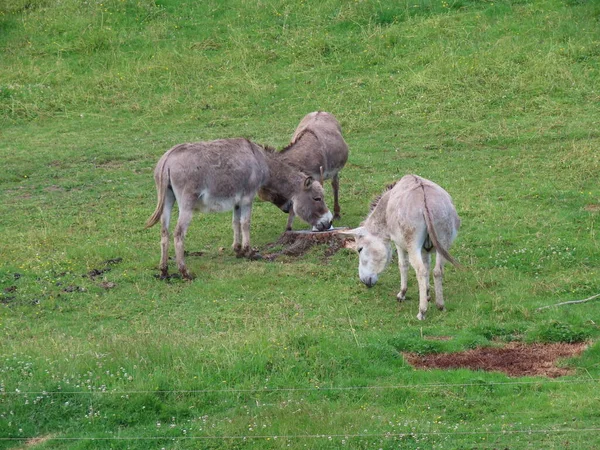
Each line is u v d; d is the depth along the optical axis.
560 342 25.23
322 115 38.00
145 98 53.41
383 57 55.72
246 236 32.59
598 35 54.59
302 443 19.44
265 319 27.28
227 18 61.38
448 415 20.97
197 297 29.33
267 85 53.91
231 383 22.25
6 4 63.84
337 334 25.42
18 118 51.44
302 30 59.22
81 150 46.19
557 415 20.64
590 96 48.94
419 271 26.69
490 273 30.42
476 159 42.75
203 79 55.00
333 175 36.75
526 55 53.22
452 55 54.44
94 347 24.14
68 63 57.50
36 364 22.67
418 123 48.06
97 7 62.78
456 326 26.50
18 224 36.56
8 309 28.39
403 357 24.08
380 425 20.12
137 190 40.44
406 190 27.17
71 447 19.62
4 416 20.55
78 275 31.22
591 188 38.12
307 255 33.22
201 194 30.77
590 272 29.94
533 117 47.38
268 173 33.38
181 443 19.75
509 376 23.11
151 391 21.38
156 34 59.91
